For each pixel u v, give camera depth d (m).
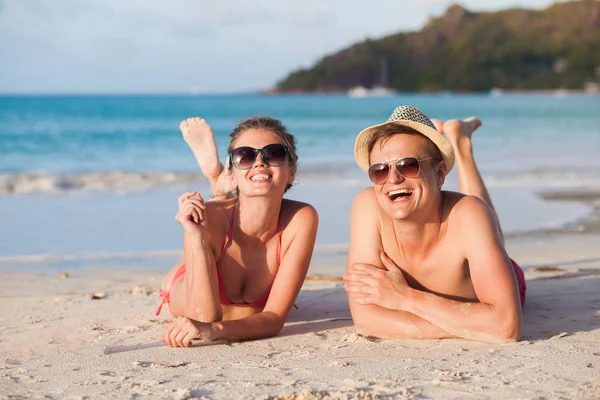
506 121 41.03
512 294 3.63
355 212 3.99
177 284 4.39
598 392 2.86
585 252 7.20
